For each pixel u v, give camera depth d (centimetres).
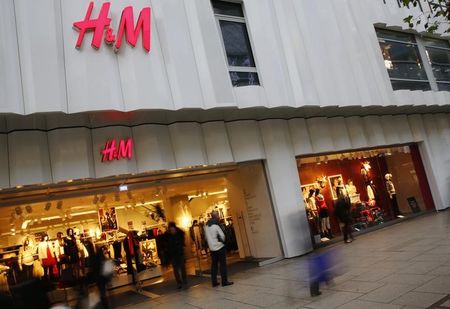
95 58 761
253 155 1084
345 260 893
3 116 700
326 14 1191
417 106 1477
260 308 625
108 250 1280
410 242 968
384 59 1446
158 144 912
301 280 773
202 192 1653
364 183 1525
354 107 1239
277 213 1105
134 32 806
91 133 850
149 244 1418
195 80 862
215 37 927
